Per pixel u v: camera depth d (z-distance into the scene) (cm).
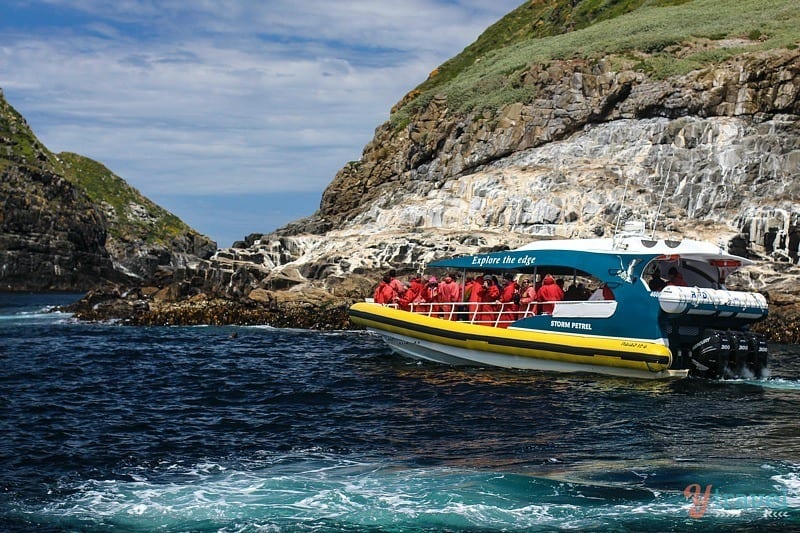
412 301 2658
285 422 1773
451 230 4497
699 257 2180
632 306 2141
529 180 4641
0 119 14200
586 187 4459
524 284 2566
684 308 2061
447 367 2433
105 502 1262
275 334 3634
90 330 3950
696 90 4691
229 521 1180
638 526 1135
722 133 4509
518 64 5753
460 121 5628
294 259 4756
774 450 1486
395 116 6431
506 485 1301
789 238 3984
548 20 7769
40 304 7600
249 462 1464
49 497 1286
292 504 1239
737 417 1752
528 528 1138
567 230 4291
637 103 4878
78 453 1531
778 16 5544
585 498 1241
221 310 4159
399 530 1141
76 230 12569
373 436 1634
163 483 1348
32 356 2938
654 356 2097
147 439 1638
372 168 6169
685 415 1773
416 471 1385
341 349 3027
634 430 1645
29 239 11769
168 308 4359
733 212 4281
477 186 4747
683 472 1351
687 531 1116
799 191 4247
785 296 3509
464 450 1516
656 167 4541
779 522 1138
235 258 4781
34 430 1720
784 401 1911
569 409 1841
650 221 4262
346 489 1298
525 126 5234
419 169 5769
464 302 2502
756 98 4547
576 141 4966
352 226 5319
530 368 2309
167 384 2300
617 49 5269
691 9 6162
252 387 2220
